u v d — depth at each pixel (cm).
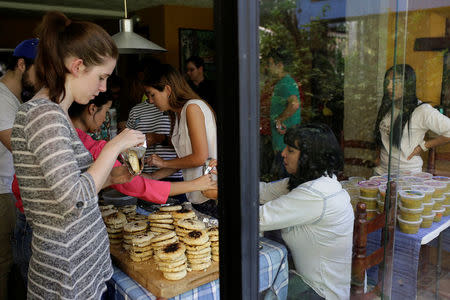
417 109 110
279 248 80
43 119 96
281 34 66
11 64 192
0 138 186
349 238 89
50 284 110
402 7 80
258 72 65
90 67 105
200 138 195
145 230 153
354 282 93
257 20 63
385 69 83
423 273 125
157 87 203
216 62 65
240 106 63
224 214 70
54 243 106
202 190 160
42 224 106
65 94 105
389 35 81
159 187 152
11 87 193
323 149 77
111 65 111
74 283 110
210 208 191
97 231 118
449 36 107
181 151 213
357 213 89
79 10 621
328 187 80
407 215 121
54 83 103
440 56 109
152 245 144
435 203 121
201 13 613
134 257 142
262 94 67
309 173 78
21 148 99
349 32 75
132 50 285
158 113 257
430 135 115
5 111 185
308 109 73
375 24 79
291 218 79
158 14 588
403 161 117
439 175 119
